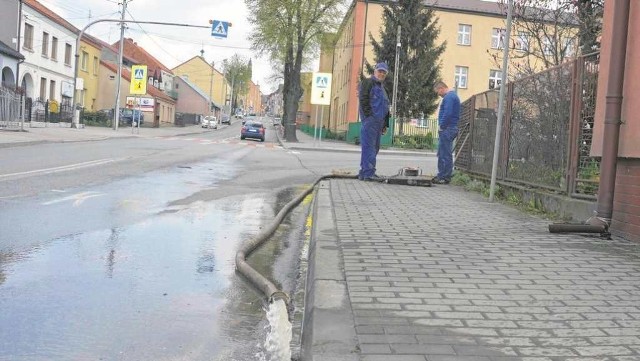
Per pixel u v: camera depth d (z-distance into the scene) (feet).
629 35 20.21
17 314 12.47
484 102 37.47
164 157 54.49
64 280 14.96
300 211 28.89
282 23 134.10
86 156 50.01
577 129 23.82
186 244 19.71
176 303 13.69
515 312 12.28
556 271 15.65
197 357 10.75
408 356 9.90
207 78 365.40
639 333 11.16
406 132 125.80
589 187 23.43
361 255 16.92
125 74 187.93
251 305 13.83
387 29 129.39
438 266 15.90
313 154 77.05
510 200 29.78
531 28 35.83
